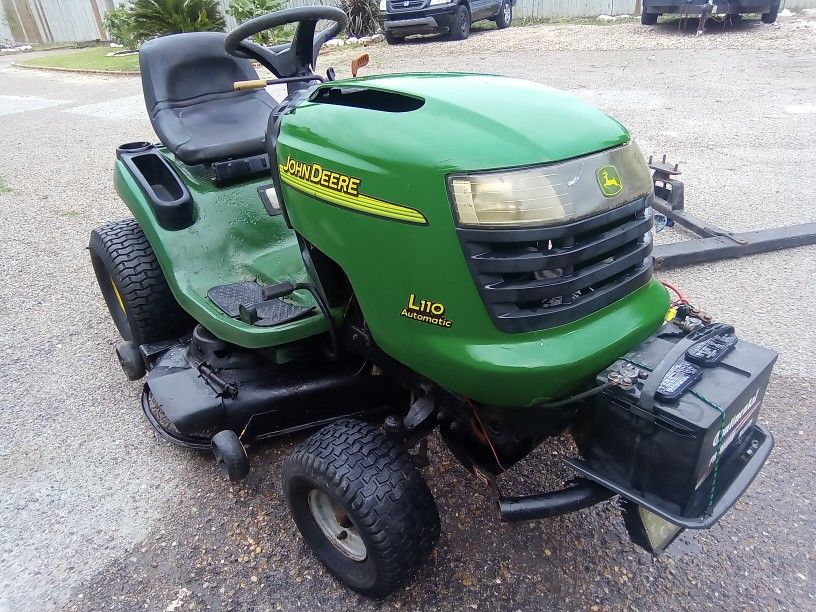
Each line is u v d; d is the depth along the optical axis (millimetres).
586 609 1994
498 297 1613
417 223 1658
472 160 1605
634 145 1874
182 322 3104
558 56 10094
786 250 4051
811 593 2012
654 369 1624
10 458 2740
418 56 10750
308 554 2240
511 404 1707
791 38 10078
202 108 3250
